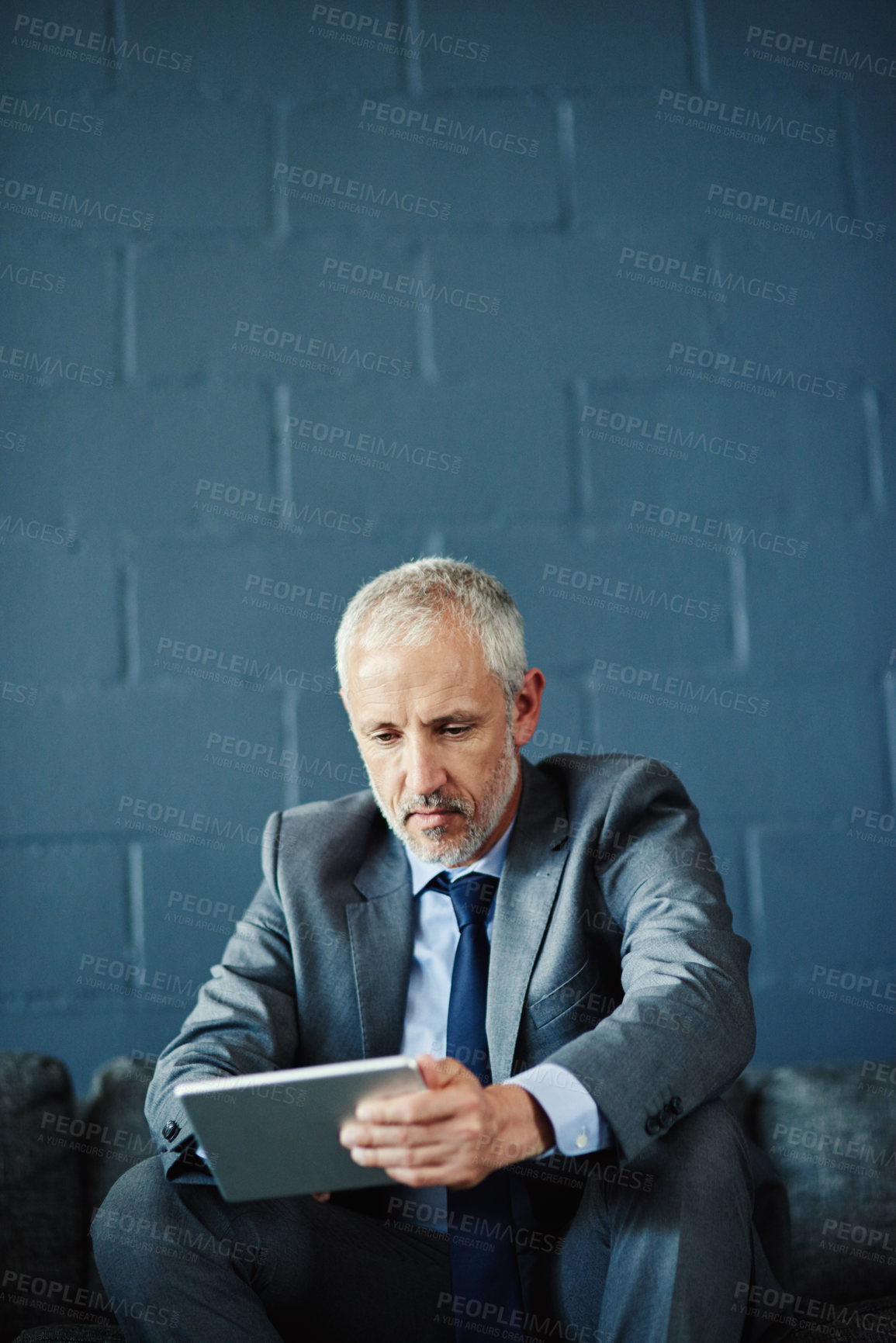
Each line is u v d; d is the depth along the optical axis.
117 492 1.97
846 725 1.99
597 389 2.05
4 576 1.94
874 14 2.15
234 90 2.08
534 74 2.12
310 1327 1.14
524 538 2.01
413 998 1.32
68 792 1.90
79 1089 1.84
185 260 2.03
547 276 2.07
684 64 2.13
